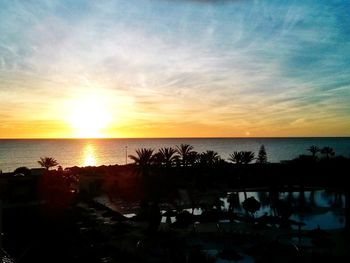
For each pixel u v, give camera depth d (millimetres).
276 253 25359
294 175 59562
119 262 23906
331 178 56969
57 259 23656
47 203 35844
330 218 39312
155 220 30656
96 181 54781
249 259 25125
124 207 45156
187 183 57281
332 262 23188
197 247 26938
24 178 43906
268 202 50125
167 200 47219
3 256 20797
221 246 28562
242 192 57188
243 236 30484
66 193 38406
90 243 27141
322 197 53438
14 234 28719
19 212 34906
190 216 34969
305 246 27469
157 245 27641
